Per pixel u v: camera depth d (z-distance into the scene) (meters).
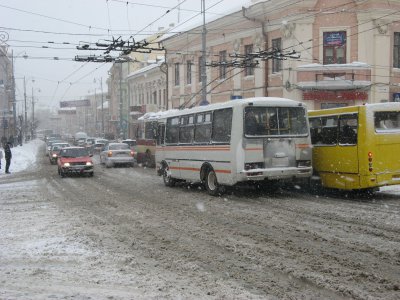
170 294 5.85
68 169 24.25
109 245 8.59
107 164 31.91
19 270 7.08
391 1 27.33
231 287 6.10
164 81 50.12
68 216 11.95
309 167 14.68
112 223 10.84
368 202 13.38
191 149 16.98
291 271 6.72
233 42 34.12
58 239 9.17
